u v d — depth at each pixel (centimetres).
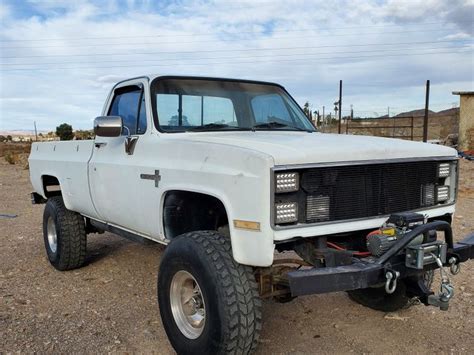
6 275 577
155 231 407
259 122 476
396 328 420
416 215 336
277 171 299
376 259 316
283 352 377
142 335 409
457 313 447
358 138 399
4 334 407
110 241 738
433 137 3444
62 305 478
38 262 636
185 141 375
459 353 372
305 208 315
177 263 344
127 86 476
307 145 333
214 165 336
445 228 334
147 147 419
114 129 416
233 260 320
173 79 455
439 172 387
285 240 305
